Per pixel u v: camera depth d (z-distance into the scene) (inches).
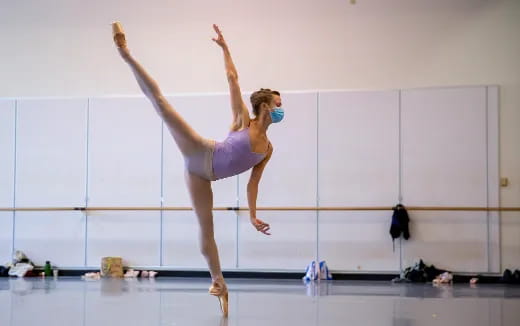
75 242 392.5
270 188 378.0
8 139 402.3
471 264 360.5
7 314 201.6
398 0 383.2
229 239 379.2
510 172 363.3
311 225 374.3
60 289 295.0
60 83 408.2
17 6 414.0
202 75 398.0
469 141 365.7
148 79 158.4
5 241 397.4
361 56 384.2
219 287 184.4
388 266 366.6
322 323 182.2
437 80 377.1
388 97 373.4
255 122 172.6
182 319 188.2
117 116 394.9
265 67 391.9
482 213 361.7
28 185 398.6
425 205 366.0
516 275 349.7
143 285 319.3
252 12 396.2
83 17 409.4
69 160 396.8
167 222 386.9
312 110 378.3
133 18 405.1
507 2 373.4
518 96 367.2
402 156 369.7
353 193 371.9
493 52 373.1
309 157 376.5
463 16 376.8
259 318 191.3
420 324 183.6
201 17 400.2
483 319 195.8
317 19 390.3
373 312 211.3
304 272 372.5
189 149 165.2
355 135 374.0
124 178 391.5
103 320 187.2
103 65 406.0
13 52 412.5
